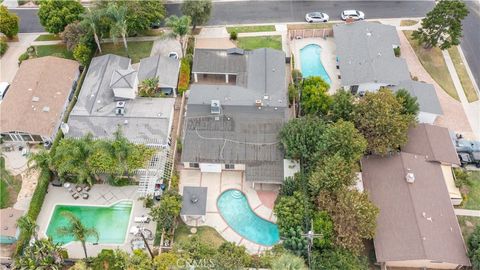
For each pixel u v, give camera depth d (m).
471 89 84.50
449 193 66.44
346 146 64.69
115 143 66.25
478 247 58.19
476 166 72.75
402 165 67.81
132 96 78.12
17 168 72.31
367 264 59.41
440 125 78.50
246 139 72.56
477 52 91.50
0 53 90.38
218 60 86.06
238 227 66.00
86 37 86.06
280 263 53.09
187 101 79.12
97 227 65.88
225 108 76.75
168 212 62.72
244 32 96.25
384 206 63.81
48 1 88.75
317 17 97.81
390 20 98.94
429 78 86.50
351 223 57.94
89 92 79.31
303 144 67.75
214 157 70.69
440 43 91.50
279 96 78.88
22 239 61.81
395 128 67.44
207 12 93.31
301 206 61.56
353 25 92.44
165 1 103.06
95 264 59.16
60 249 59.94
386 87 77.12
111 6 82.31
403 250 59.16
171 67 84.31
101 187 70.19
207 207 67.94
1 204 67.88
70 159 65.62
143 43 93.62
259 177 68.56
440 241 60.00
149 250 60.66
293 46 93.00
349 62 84.88
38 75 80.19
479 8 100.75
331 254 57.88
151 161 70.44
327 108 74.56
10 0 103.06
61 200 68.62
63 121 77.75
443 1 85.81
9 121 73.75
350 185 63.06
